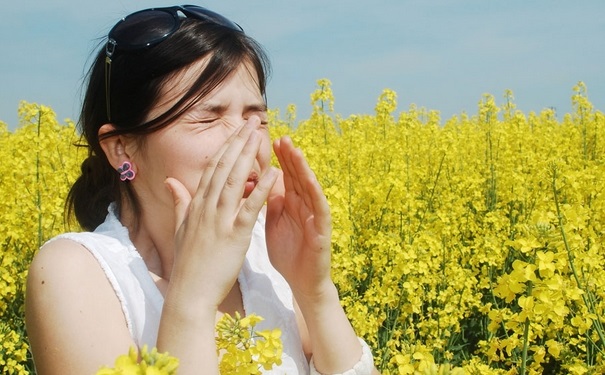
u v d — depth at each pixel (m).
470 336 5.84
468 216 8.23
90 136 1.87
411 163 11.33
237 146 1.48
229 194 1.44
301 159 1.72
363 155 10.66
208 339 1.41
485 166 11.21
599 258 5.42
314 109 10.42
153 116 1.69
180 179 1.70
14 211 5.95
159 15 1.72
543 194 8.03
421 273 5.70
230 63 1.71
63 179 7.19
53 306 1.50
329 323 1.84
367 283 6.32
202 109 1.69
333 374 1.84
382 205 7.34
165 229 1.79
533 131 15.23
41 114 6.54
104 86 1.79
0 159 7.55
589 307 4.11
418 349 1.97
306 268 1.81
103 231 1.76
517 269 2.30
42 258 1.58
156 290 1.64
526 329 2.36
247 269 1.93
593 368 4.34
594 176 7.83
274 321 1.88
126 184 1.83
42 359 1.49
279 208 1.86
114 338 1.51
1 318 5.45
